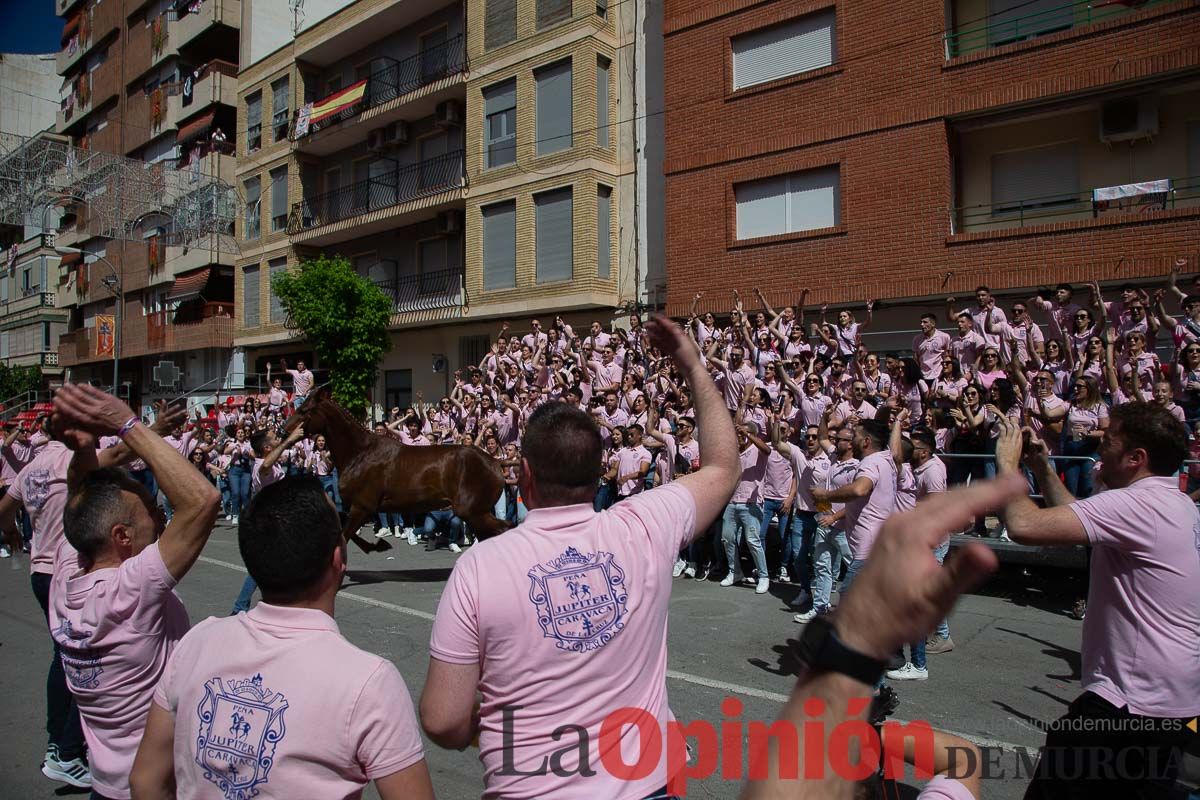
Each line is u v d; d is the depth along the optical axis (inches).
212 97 1155.9
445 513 477.7
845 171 560.1
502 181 769.6
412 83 884.6
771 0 596.7
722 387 468.4
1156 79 455.8
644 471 404.5
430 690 77.5
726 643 270.2
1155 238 449.1
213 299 1179.9
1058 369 391.9
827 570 295.3
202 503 105.9
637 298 705.6
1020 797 163.0
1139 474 117.6
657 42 703.7
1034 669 243.3
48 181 1215.6
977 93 508.1
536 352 611.2
